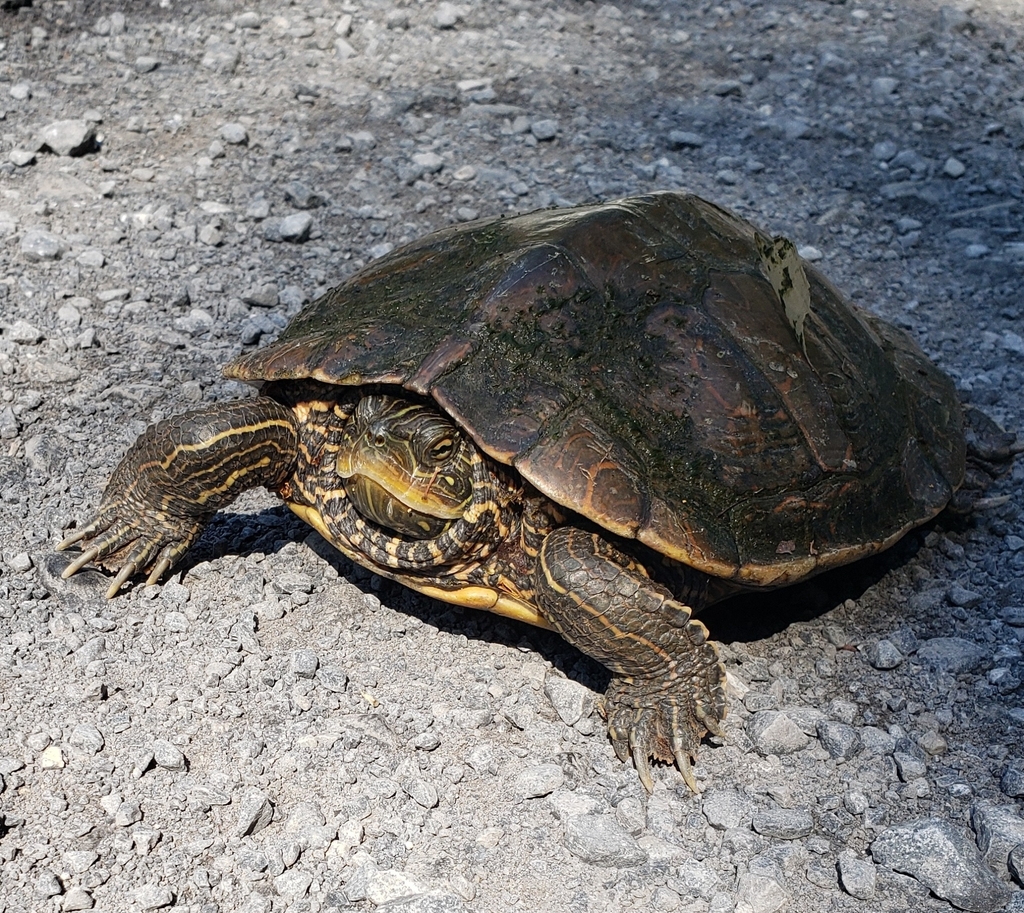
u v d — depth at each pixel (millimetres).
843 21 1067
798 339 458
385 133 826
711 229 480
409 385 400
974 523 544
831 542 436
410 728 401
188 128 804
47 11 905
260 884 343
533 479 384
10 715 385
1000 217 789
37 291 620
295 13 972
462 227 500
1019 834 370
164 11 944
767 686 444
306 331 454
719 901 349
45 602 436
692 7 1082
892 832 370
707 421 416
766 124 894
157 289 640
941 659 455
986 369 649
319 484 438
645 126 883
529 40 988
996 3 1116
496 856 360
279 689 408
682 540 393
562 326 416
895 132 894
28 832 346
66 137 746
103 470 509
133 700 397
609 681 434
